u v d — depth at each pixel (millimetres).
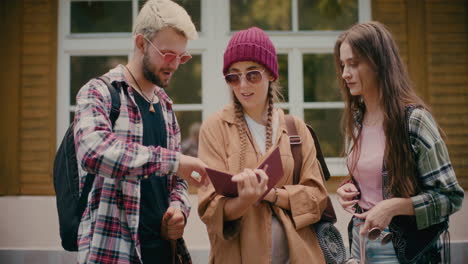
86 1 4629
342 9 4637
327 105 4570
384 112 1984
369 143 2125
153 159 1656
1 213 4312
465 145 4488
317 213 1984
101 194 1733
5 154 4453
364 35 2025
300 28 4641
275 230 1967
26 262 4008
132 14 4641
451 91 4535
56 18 4574
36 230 4289
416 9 4566
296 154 2111
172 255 1997
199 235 4223
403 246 1930
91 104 1728
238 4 4613
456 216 4211
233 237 1910
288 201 1973
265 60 2070
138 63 1951
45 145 4488
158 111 2039
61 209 1790
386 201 1880
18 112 4492
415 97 2016
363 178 2104
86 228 1735
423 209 1864
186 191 2105
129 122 1825
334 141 4562
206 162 2021
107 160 1596
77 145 1670
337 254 2059
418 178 1945
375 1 4578
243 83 2051
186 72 4590
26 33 4562
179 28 1857
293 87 4578
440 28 4570
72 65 4621
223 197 1896
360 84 2049
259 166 1776
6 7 4543
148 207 1900
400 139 1928
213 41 4574
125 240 1725
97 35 4598
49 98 4531
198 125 4570
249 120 2156
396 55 2049
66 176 1809
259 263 1894
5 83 4512
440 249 1987
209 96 4547
